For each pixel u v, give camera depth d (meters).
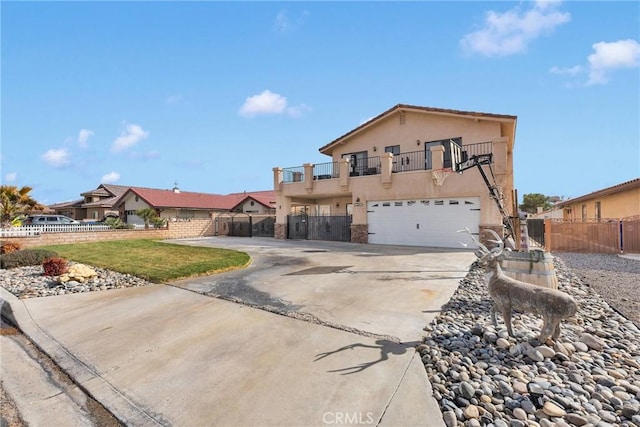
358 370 3.16
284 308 5.20
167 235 21.88
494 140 12.63
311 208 24.52
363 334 4.05
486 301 5.35
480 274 7.72
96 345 4.05
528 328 3.98
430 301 5.46
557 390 2.67
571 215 27.33
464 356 3.33
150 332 4.40
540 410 2.47
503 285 3.75
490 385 2.80
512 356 3.31
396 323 4.40
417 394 2.74
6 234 14.77
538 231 17.05
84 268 7.70
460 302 5.32
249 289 6.50
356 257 10.98
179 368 3.37
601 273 7.97
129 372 3.34
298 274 7.99
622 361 3.21
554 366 3.08
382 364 3.27
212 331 4.34
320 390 2.84
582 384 2.80
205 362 3.47
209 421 2.50
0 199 16.98
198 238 21.75
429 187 14.17
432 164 13.99
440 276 7.59
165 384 3.08
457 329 4.07
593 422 2.30
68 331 4.57
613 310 4.81
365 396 2.73
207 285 6.91
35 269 9.17
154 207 29.61
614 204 17.77
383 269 8.59
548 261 4.93
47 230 17.00
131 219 32.28
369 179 15.97
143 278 7.68
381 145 18.03
